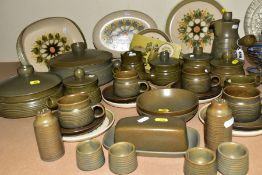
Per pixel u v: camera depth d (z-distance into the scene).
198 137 0.78
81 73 1.02
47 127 0.74
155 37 1.38
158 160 0.74
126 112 1.00
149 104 0.96
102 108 0.89
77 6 1.52
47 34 1.43
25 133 0.91
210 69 1.13
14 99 0.94
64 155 0.78
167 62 1.16
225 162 0.64
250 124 0.81
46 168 0.74
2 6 1.55
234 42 1.24
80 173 0.71
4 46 1.64
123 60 1.20
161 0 1.47
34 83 0.99
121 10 1.47
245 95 0.87
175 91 0.98
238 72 1.08
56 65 1.14
